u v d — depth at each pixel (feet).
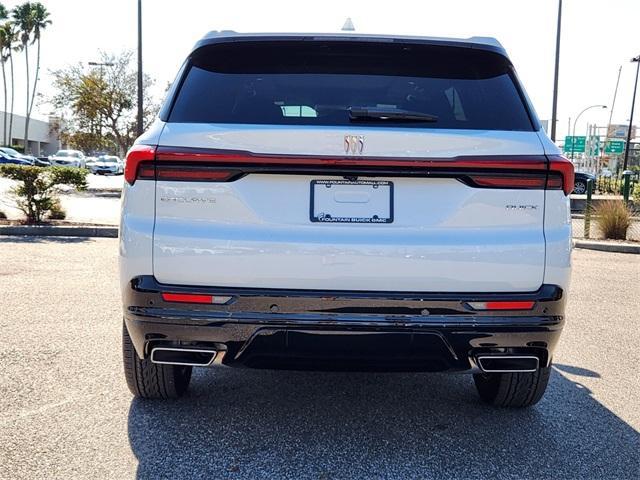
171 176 9.07
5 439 10.13
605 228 42.37
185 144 9.06
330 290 8.99
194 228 9.04
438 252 9.00
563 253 9.25
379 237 9.02
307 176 9.06
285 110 9.64
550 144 9.43
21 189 39.86
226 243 8.95
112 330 16.55
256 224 9.04
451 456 9.98
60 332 16.28
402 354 9.16
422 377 14.08
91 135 118.62
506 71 10.22
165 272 9.04
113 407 11.60
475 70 10.24
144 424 10.91
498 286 9.12
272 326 8.97
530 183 9.21
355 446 10.28
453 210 9.14
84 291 21.30
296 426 11.05
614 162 158.81
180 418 11.24
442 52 10.27
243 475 9.21
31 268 25.67
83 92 113.29
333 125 9.23
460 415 11.75
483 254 9.05
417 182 9.14
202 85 9.84
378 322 8.95
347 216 9.07
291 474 9.28
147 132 9.52
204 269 8.98
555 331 9.37
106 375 13.23
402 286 9.02
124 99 113.91
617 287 25.59
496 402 11.98
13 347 14.93
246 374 13.91
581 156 155.43
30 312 18.29
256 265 8.95
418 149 9.04
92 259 28.55
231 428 10.88
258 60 10.15
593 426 11.33
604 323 19.29
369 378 13.88
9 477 8.93
